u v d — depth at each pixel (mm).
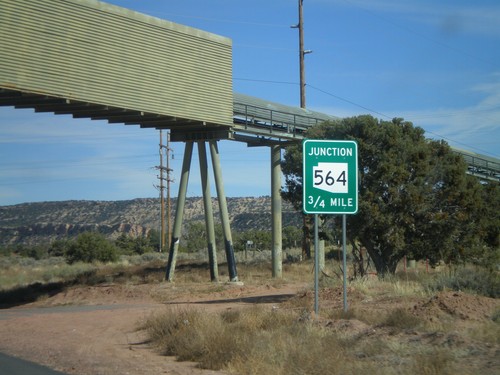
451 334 13055
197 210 137875
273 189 42375
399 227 26188
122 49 30219
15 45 25656
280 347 12641
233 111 37219
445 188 26734
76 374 12289
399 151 26531
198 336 14188
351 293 22094
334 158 15211
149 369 12617
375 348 12250
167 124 35406
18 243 121750
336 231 27203
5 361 14148
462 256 27031
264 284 36406
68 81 27625
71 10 27938
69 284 40188
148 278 40969
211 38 35375
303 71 50250
